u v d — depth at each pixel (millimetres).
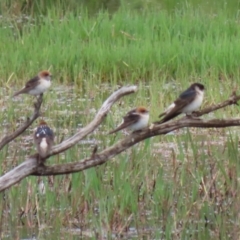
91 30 25641
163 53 23125
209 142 15680
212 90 19875
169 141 16969
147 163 14328
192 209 13703
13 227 13570
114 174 13695
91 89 21125
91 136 17172
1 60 22984
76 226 13570
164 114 12141
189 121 11094
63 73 22469
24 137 17594
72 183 13742
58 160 14172
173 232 13211
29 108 20016
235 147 14703
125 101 19812
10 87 21438
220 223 13273
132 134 10898
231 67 22297
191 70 22406
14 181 10195
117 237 13164
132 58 22766
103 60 22734
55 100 20328
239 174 14086
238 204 13719
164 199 13523
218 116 18438
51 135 10320
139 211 13719
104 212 13227
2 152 14656
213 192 14148
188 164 14398
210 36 24828
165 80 21906
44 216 13734
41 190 14273
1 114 18938
